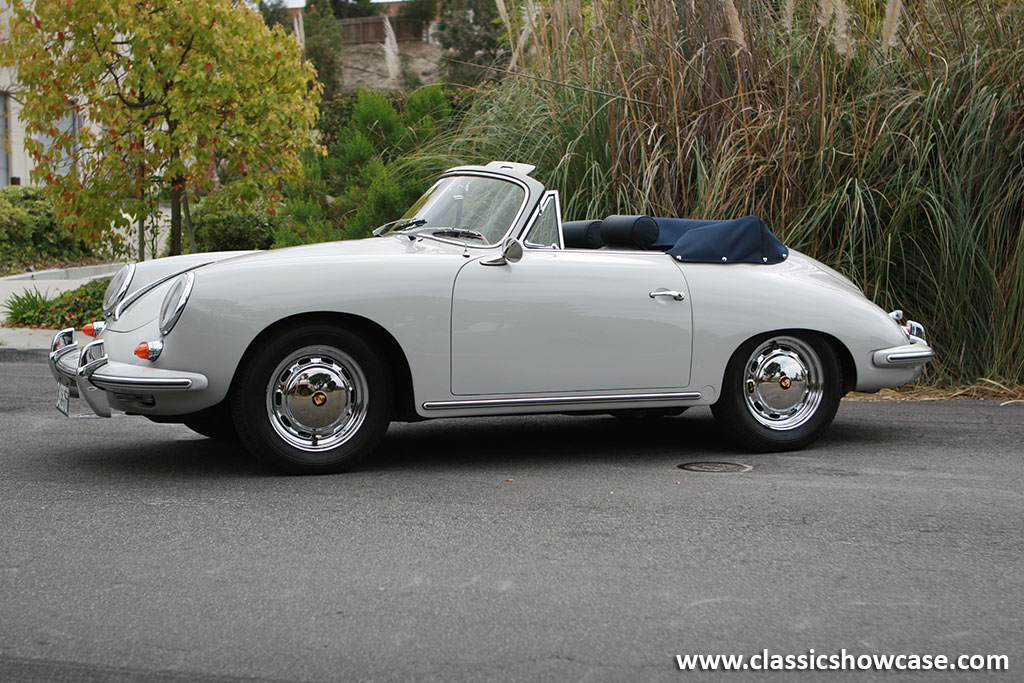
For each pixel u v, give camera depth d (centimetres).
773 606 405
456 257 623
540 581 432
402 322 602
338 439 611
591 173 1028
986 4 1029
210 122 1234
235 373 590
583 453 684
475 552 469
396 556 463
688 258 669
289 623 387
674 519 522
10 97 2353
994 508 546
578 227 743
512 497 564
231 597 413
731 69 1076
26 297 1372
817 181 988
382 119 1482
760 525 512
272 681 340
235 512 531
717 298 660
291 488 581
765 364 679
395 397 637
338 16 4119
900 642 372
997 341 941
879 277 966
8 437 737
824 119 991
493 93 1173
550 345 628
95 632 378
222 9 1234
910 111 1011
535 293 625
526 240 648
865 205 983
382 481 599
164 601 408
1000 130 963
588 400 639
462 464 648
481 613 397
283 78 1288
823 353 686
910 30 1041
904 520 522
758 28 1092
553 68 1125
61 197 1280
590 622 389
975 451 694
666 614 396
